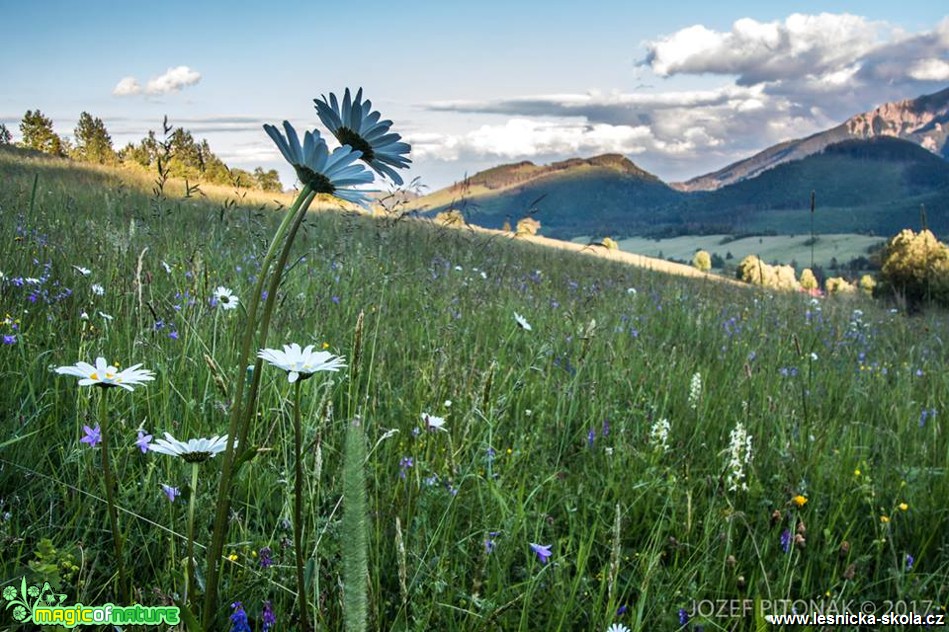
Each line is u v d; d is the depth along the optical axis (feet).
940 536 10.53
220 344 11.78
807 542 9.82
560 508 10.01
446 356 11.85
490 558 8.09
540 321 19.71
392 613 7.64
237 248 20.29
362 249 23.20
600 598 7.36
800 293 44.65
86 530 7.30
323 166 4.38
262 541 7.63
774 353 21.36
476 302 20.39
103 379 5.18
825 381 18.66
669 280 43.06
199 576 4.81
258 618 6.94
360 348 7.00
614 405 13.71
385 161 4.92
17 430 8.57
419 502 8.57
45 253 16.43
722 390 16.11
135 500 7.92
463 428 10.12
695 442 12.96
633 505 9.87
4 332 11.42
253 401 4.64
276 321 13.14
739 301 35.35
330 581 6.82
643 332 22.91
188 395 9.48
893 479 12.25
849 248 458.50
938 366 22.65
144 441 7.91
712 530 9.37
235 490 8.66
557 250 61.77
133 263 15.33
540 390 13.87
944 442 14.35
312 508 7.47
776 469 12.19
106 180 53.98
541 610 7.77
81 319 11.87
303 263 19.67
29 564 6.09
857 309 37.76
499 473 10.15
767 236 595.88
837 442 13.62
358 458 4.27
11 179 37.58
